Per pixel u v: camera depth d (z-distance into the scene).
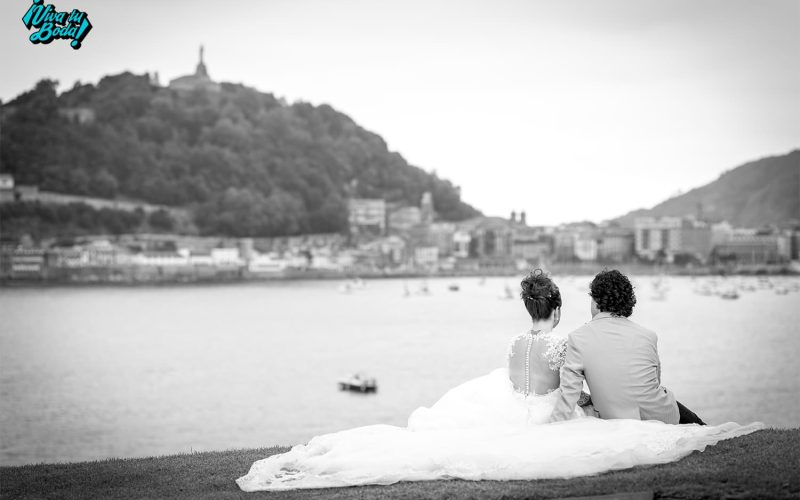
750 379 88.62
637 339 7.96
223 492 8.09
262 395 82.62
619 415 7.89
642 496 6.64
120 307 188.50
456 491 7.10
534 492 6.92
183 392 86.25
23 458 57.62
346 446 8.07
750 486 6.77
